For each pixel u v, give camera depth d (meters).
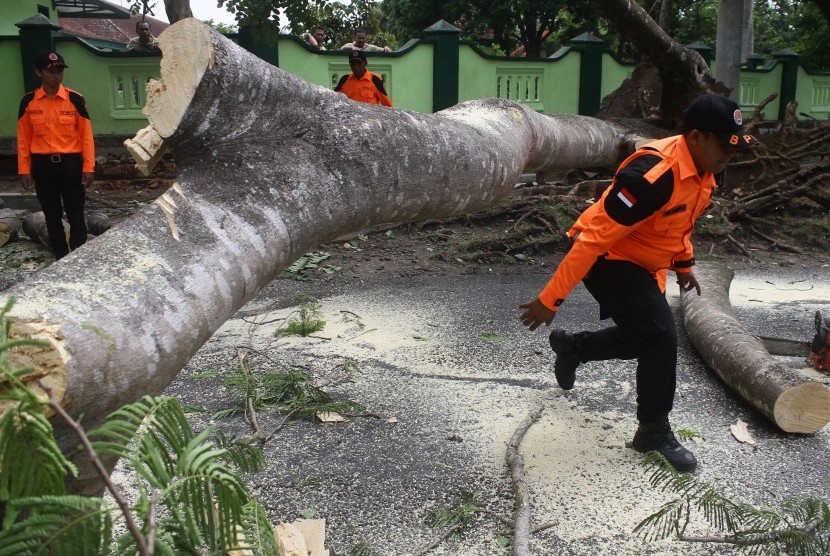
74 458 1.79
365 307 5.72
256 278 2.56
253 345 4.82
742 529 2.69
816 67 21.36
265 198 2.73
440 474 3.13
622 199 2.84
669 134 8.73
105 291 1.97
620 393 3.97
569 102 12.95
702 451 3.33
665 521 2.71
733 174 9.41
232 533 1.51
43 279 1.96
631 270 3.09
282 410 3.77
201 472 1.43
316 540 2.59
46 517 1.26
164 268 2.20
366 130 3.22
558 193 8.84
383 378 4.21
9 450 1.28
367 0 18.16
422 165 3.52
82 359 1.73
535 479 3.07
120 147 11.52
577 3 22.61
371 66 11.47
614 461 3.22
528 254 7.49
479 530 2.72
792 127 9.80
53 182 6.91
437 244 7.81
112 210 9.66
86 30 28.14
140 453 1.38
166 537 1.43
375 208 3.29
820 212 8.73
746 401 3.80
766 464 3.20
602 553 2.57
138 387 1.93
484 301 5.89
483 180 4.04
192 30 2.71
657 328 3.06
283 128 3.01
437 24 11.84
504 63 12.32
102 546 1.32
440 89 11.89
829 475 3.11
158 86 2.74
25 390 1.24
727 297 5.19
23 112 6.81
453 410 3.77
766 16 34.97
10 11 14.02
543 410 3.75
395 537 2.68
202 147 2.80
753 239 8.16
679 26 22.81
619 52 20.41
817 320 4.36
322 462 3.23
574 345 3.56
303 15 9.85
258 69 2.91
